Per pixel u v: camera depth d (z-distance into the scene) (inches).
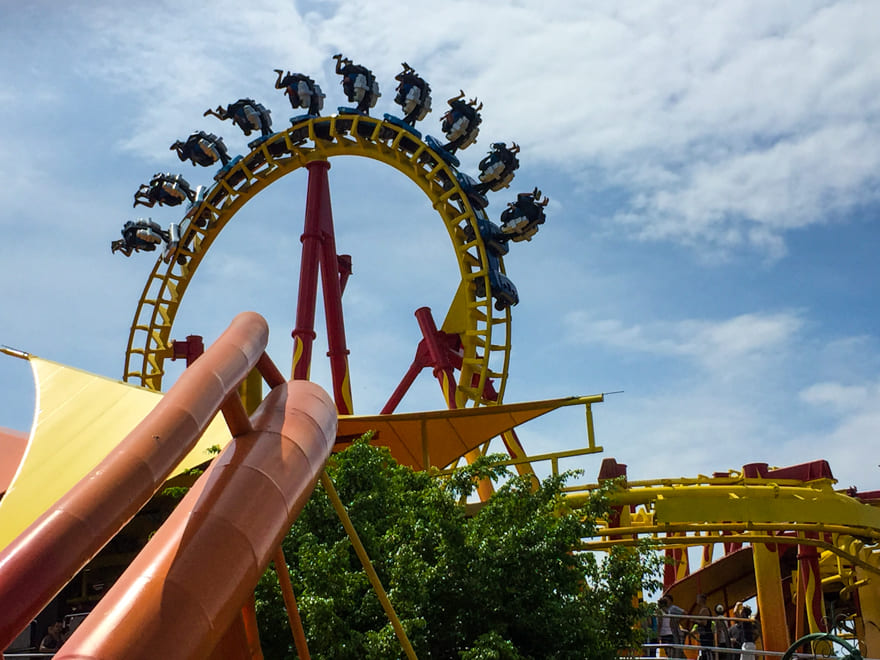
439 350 2193.7
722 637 1380.4
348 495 1045.8
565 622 909.2
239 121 2393.0
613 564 1026.1
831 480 1606.8
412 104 2241.6
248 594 499.8
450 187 2224.4
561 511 1489.9
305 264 2193.7
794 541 1535.4
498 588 908.6
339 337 2191.2
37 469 1105.4
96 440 1147.9
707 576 2047.2
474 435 1568.7
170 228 2471.7
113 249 2556.6
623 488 1557.6
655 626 1314.0
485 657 815.1
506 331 2121.1
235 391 563.8
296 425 593.6
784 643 1530.5
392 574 914.1
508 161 2161.7
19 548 408.2
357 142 2300.7
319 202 2274.9
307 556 903.7
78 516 426.3
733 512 1515.7
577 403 1494.8
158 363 2492.6
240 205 2428.6
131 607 437.7
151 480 463.2
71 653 409.4
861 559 1619.1
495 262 2155.5
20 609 393.7
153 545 484.1
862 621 1865.2
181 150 2444.6
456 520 936.3
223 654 583.2
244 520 505.7
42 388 1270.9
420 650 869.8
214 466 551.2
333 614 856.3
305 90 2327.8
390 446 1603.1
